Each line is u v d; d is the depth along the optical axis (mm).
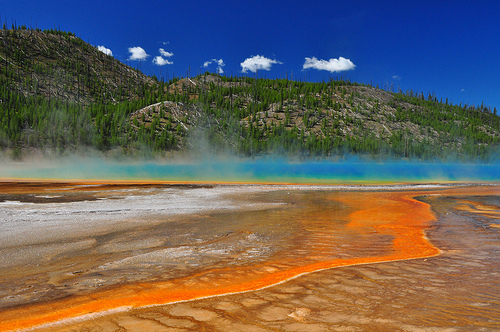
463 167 98562
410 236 8492
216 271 5242
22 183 33250
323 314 3311
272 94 184250
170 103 149250
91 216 12383
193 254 6625
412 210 14617
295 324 3070
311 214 13242
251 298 3869
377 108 175125
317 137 129875
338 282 4465
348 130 142875
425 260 5777
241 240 8180
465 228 9805
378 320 3143
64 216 12312
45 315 3479
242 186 32781
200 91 182875
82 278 4996
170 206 15727
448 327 2957
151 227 10172
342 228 9930
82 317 3387
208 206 15859
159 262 5980
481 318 3170
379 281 4492
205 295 4020
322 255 6414
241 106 169500
